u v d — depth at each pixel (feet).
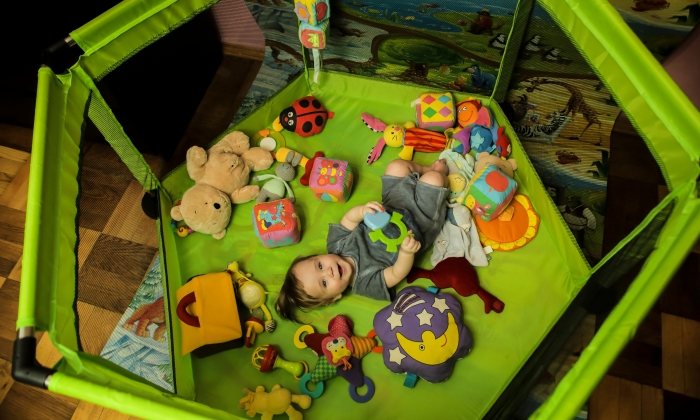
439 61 4.58
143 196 4.65
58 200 2.81
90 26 3.12
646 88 2.69
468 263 4.01
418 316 3.66
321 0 4.00
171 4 3.46
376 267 3.89
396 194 4.13
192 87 5.17
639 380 3.96
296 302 3.87
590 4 2.94
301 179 4.53
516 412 3.12
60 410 4.03
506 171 4.40
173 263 4.18
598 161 4.34
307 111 4.75
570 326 3.37
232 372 3.78
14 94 4.95
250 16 5.09
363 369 3.78
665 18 3.82
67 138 2.99
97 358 2.58
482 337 3.82
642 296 2.35
